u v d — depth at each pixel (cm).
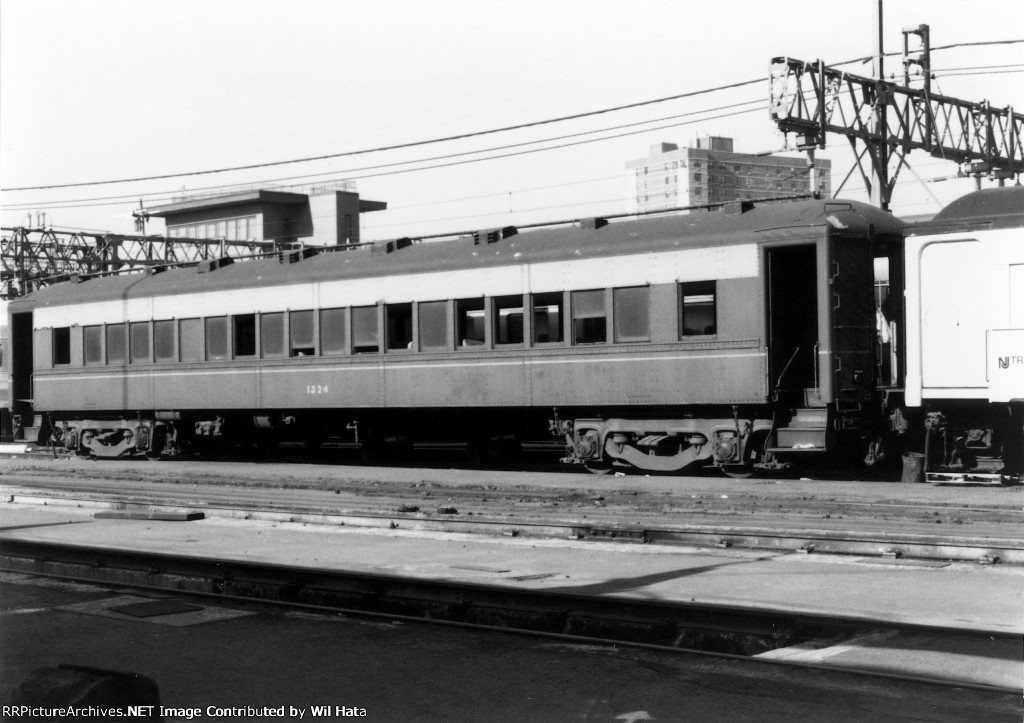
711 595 1002
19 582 1155
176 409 2773
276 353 2573
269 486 2138
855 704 665
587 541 1347
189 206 8556
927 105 3080
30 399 3303
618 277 2062
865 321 1919
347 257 2498
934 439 1884
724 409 1997
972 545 1140
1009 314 1777
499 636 854
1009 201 1805
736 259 1930
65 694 555
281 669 775
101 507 1892
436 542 1391
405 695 706
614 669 752
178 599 1030
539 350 2159
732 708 663
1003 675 723
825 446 1886
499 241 2267
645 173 14462
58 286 3194
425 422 2525
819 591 1007
